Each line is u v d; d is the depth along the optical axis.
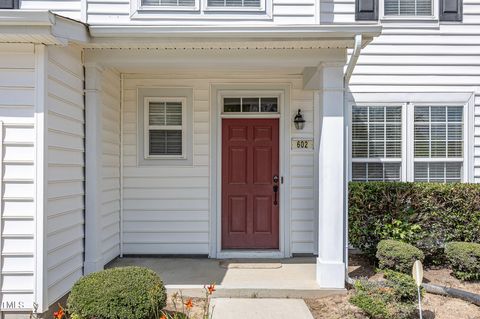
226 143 5.68
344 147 4.31
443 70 5.60
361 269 4.87
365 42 4.11
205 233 5.59
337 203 4.23
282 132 5.61
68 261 3.93
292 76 5.57
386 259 4.51
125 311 2.97
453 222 4.98
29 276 3.36
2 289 3.34
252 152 5.69
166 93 5.61
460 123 5.62
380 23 5.55
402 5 5.59
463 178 5.61
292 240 5.56
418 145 5.63
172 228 5.58
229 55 4.29
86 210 4.33
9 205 3.37
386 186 5.00
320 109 4.43
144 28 3.87
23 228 3.37
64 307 3.78
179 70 5.20
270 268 4.95
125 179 5.56
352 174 5.62
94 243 4.32
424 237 4.97
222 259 5.45
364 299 3.46
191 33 3.90
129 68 4.92
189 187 5.61
